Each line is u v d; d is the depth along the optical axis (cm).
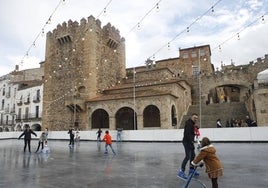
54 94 4900
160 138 2952
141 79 5016
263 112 2742
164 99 3578
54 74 4997
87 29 4700
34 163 1323
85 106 4312
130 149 2091
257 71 4694
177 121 3866
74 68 4731
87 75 4512
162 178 873
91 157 1577
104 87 4828
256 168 1026
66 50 4928
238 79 4841
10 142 3672
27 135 1991
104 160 1414
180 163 1232
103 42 4991
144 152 1809
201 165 656
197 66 5809
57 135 4053
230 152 1611
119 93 4431
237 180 811
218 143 2420
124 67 5625
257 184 754
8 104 6631
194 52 5909
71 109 4522
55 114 4772
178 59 6025
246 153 1541
